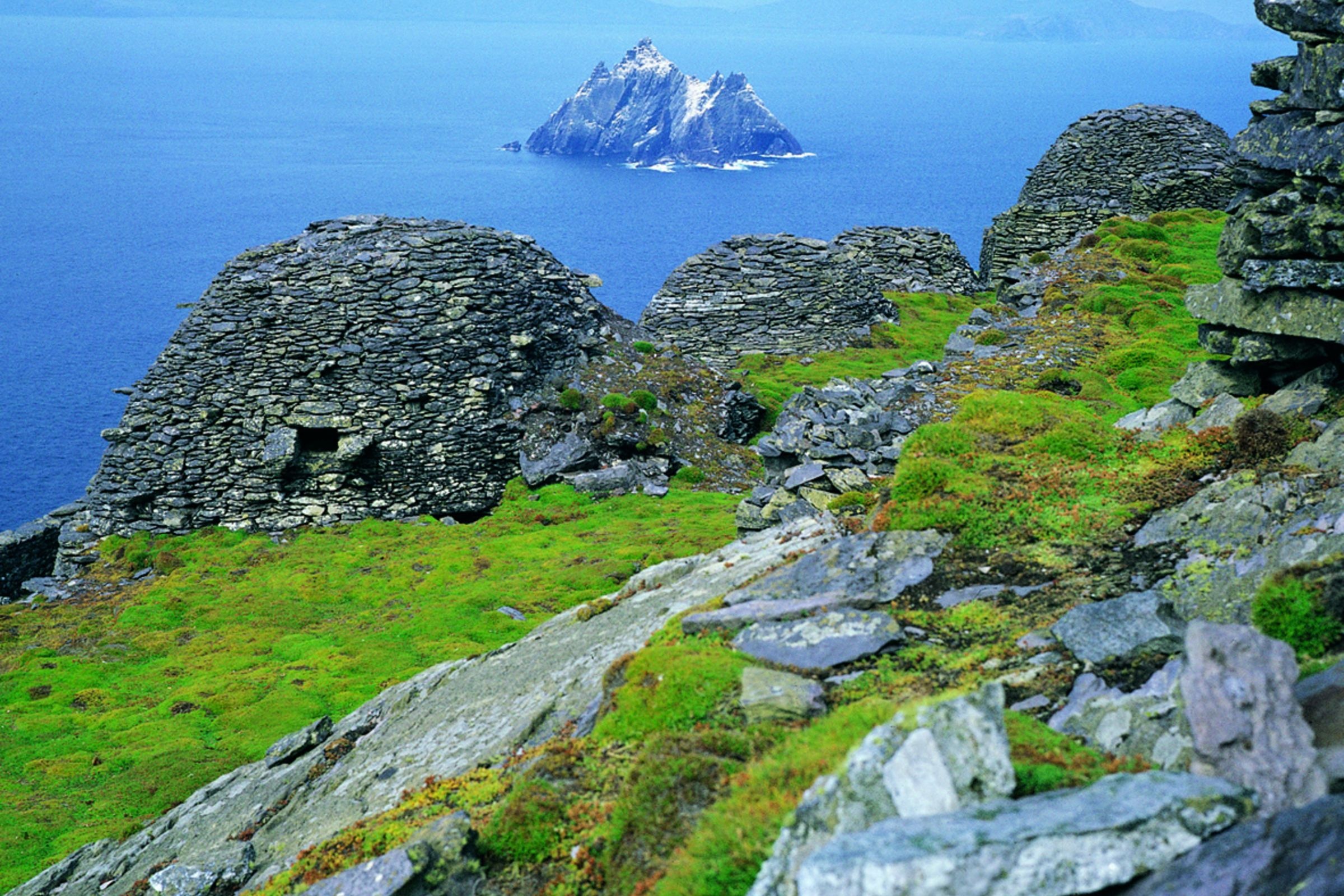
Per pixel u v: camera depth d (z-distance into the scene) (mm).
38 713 28219
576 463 42156
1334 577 12031
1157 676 11703
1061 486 17375
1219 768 8742
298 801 18516
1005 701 12375
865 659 13617
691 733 12352
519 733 16109
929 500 17141
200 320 42281
